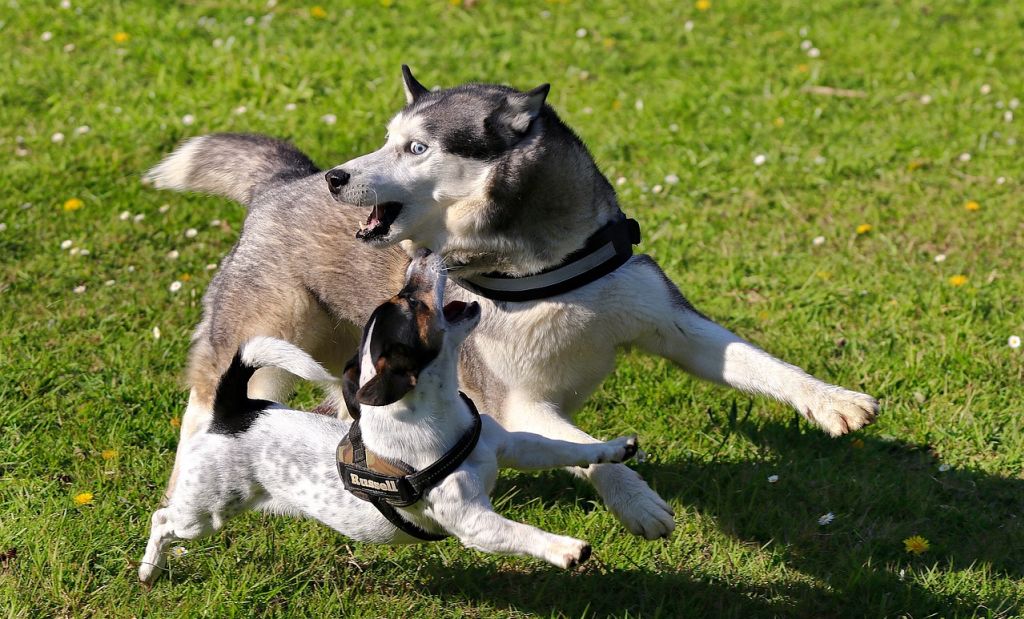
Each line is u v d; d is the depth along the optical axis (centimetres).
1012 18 1470
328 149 1139
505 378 620
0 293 912
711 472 701
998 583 591
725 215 1038
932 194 1051
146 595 587
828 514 643
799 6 1536
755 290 921
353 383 531
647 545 627
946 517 650
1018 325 831
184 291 927
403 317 514
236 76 1270
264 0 1514
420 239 625
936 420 739
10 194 1052
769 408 763
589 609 584
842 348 830
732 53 1398
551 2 1543
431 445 511
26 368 809
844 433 592
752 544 637
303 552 624
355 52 1380
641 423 757
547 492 692
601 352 627
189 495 566
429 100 621
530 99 596
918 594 581
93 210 1031
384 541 566
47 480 689
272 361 561
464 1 1531
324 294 684
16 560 611
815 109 1223
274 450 562
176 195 1058
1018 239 965
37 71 1298
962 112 1205
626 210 1046
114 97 1243
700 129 1191
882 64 1347
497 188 593
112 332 870
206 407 703
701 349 630
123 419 758
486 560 621
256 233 707
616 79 1335
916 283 899
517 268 609
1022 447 703
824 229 1002
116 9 1463
